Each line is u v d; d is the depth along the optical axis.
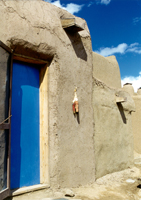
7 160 3.47
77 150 4.79
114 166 6.35
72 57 4.96
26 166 4.10
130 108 7.71
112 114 6.59
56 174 4.23
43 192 3.97
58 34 4.64
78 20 5.43
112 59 9.83
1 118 3.41
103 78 8.59
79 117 4.98
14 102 4.06
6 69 3.61
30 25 4.08
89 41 5.63
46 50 4.35
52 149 4.31
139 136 11.44
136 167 7.56
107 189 4.82
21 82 4.24
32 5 4.23
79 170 4.77
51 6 4.65
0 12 3.68
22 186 3.98
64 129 4.53
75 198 3.95
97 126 5.74
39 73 4.60
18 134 4.05
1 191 3.24
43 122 4.41
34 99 4.43
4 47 3.51
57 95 4.47
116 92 7.03
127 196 4.52
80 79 5.14
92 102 5.52
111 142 6.34
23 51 4.06
